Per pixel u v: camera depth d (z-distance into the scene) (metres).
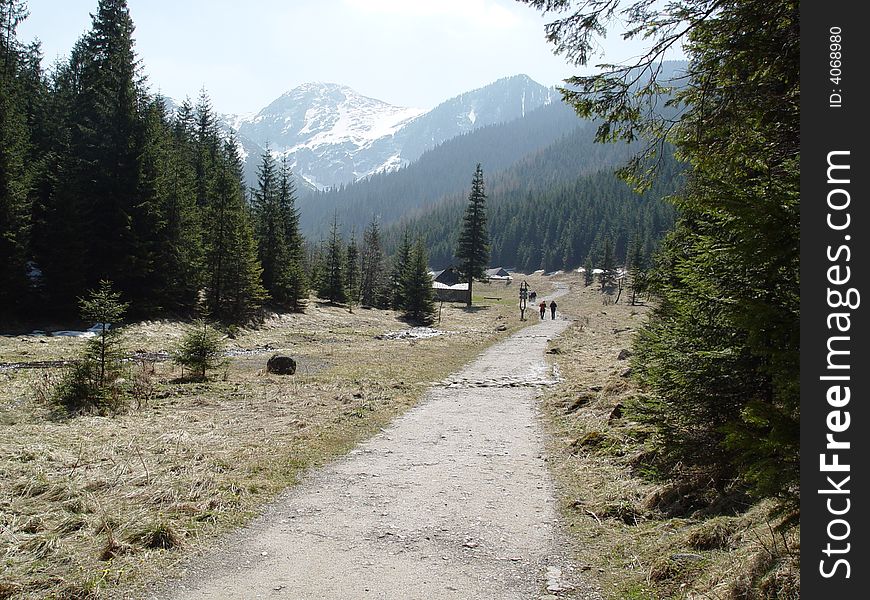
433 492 8.10
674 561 5.18
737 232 3.86
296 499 7.76
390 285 67.00
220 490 7.77
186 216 36.41
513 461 9.81
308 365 23.02
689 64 4.87
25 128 31.25
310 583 5.32
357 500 7.75
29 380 16.38
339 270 58.72
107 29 37.75
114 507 6.99
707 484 6.85
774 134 4.79
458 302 80.62
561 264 152.12
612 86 4.95
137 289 32.88
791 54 4.23
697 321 6.47
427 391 17.31
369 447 10.77
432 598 5.04
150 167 34.25
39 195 32.56
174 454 9.51
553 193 188.12
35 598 4.79
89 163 32.09
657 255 9.23
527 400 15.88
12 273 27.59
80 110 36.56
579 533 6.51
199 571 5.53
